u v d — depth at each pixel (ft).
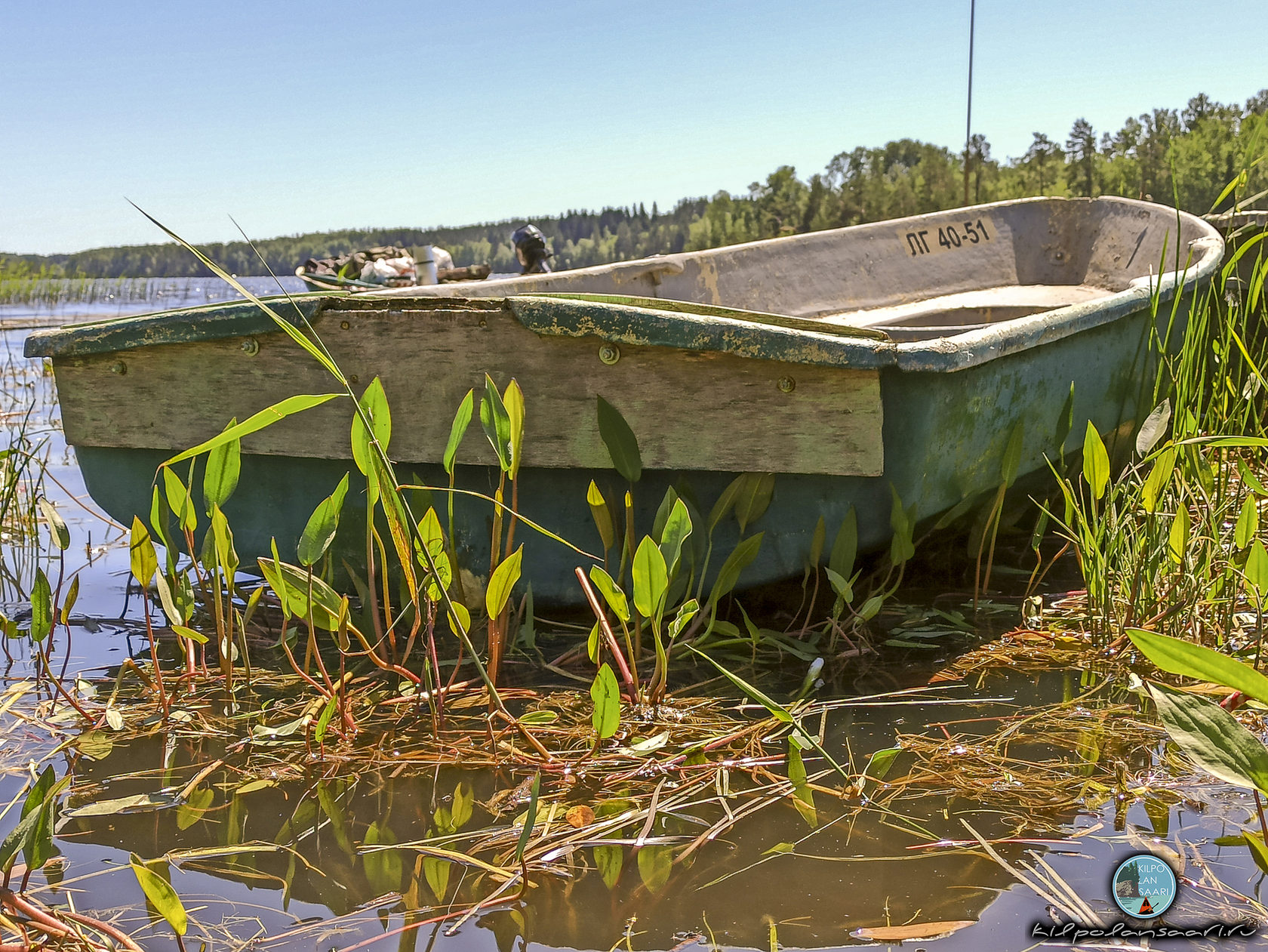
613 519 6.84
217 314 7.26
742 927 3.75
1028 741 5.37
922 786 4.89
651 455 6.63
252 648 7.27
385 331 6.96
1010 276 16.87
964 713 5.79
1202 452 7.19
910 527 6.65
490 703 5.32
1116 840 4.30
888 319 14.76
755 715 5.82
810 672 5.84
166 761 5.41
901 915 3.80
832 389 6.27
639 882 4.09
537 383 6.72
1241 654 6.07
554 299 6.64
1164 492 6.94
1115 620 7.03
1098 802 4.66
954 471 6.97
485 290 11.20
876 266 16.37
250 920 3.86
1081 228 16.49
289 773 5.23
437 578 5.29
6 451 8.05
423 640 7.17
